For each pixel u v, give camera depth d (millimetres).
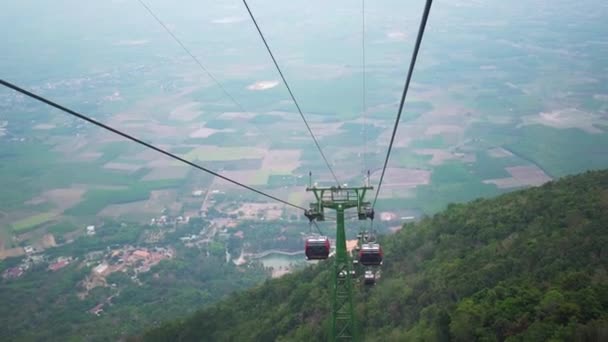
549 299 45688
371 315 64188
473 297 53250
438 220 88438
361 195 33531
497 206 82750
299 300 74312
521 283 52875
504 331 45875
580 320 42875
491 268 58844
